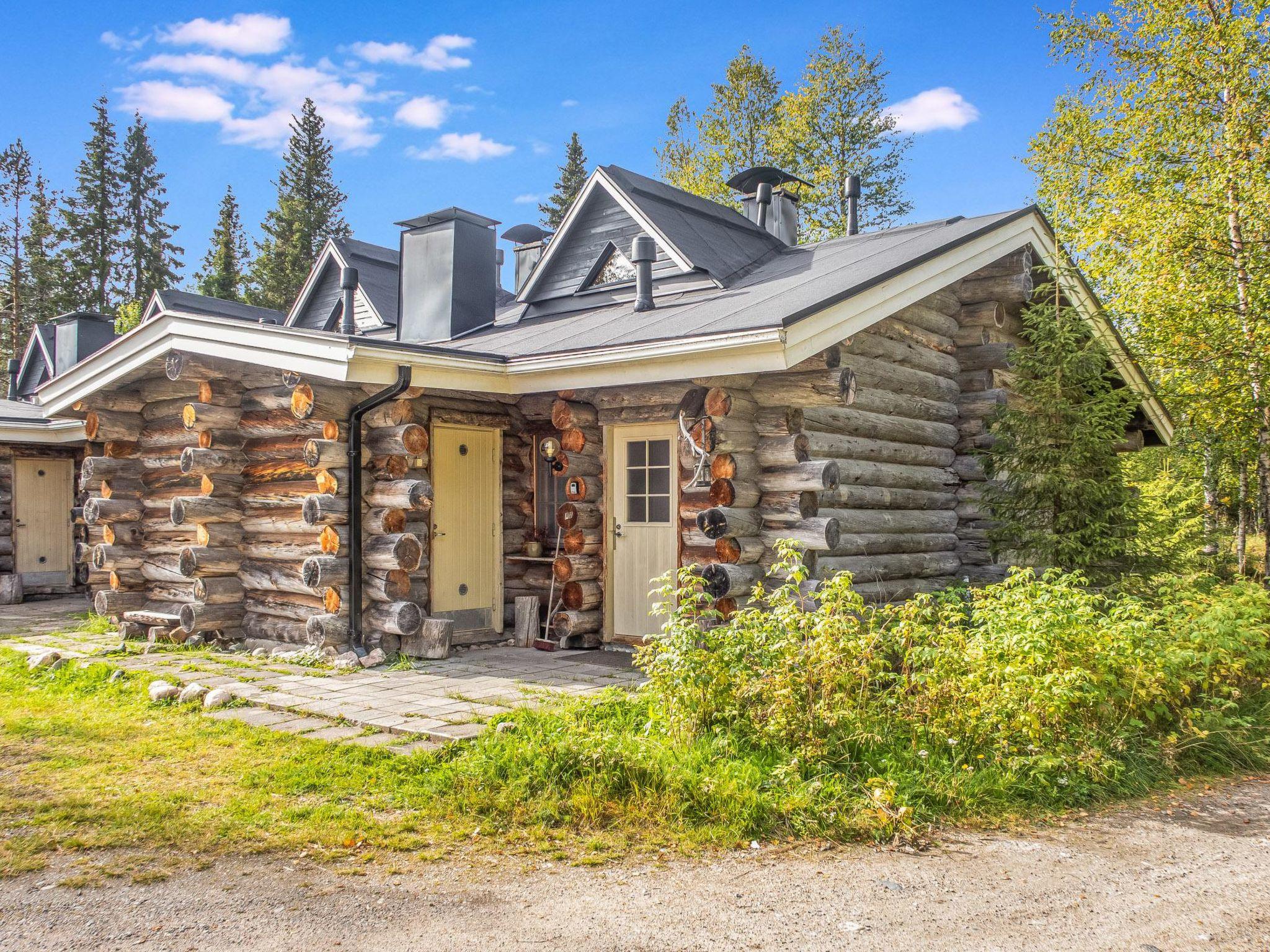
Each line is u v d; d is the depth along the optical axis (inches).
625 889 147.9
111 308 1520.7
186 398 401.4
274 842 163.9
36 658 329.4
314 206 1542.8
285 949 125.8
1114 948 130.7
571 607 358.0
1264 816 195.5
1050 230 423.5
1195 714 245.0
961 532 410.3
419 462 344.2
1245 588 318.7
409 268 495.8
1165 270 525.3
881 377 355.9
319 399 326.3
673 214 439.8
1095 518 378.9
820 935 132.9
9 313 1498.5
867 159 1101.7
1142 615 257.4
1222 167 520.7
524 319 483.8
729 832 170.6
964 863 163.2
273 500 359.3
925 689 221.0
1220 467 650.8
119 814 175.3
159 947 125.8
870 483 351.3
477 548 378.9
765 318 273.0
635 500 360.5
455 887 147.5
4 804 182.1
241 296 1617.9
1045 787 197.8
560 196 1678.2
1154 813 195.3
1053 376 379.2
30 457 600.7
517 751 199.2
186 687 276.1
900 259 334.3
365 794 189.9
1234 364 498.0
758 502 311.3
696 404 314.2
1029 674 213.6
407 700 265.7
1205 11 540.1
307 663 327.0
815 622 215.6
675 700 212.5
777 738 204.1
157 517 416.5
